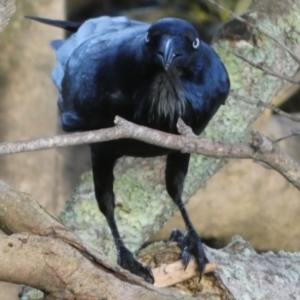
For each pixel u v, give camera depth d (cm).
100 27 967
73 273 520
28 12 1180
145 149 852
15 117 1172
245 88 1006
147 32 776
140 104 816
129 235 938
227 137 991
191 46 770
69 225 937
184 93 809
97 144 864
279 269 800
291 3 1039
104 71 827
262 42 1016
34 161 1167
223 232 1127
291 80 767
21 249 512
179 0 1513
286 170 603
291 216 1136
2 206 577
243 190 1123
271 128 1183
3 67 1170
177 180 902
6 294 1083
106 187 901
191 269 771
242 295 761
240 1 1418
